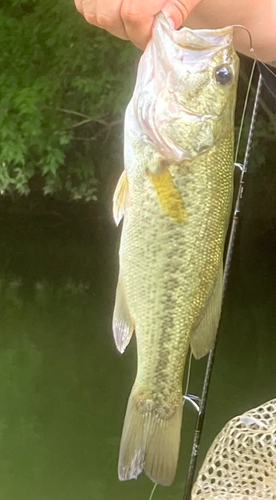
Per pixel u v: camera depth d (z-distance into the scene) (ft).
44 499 11.75
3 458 13.35
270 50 5.32
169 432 5.11
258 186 25.73
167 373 5.17
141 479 12.52
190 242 4.99
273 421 6.12
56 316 22.38
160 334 5.13
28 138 23.94
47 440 14.21
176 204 4.94
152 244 5.01
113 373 17.90
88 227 29.09
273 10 5.14
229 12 5.03
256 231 26.76
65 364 18.52
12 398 16.31
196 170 4.93
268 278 26.21
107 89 24.04
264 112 21.47
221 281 5.17
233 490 5.75
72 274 27.37
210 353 5.71
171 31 4.37
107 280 26.99
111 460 13.28
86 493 11.96
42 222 29.73
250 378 17.31
